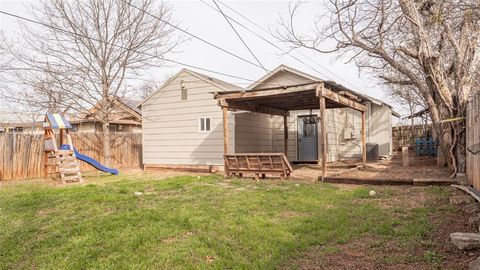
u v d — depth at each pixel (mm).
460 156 8227
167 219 4988
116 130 22078
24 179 11719
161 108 14625
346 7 8750
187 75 13922
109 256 3676
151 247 3896
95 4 13984
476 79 8086
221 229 4430
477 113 5641
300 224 4594
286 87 9258
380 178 8289
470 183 6348
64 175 10625
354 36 9625
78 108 14633
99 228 4641
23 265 3619
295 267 3232
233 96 10211
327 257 3469
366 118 16719
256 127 14320
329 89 9344
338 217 4895
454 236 3498
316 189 7477
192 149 13805
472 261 2896
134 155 17281
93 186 8695
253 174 10141
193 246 3865
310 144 14719
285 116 14336
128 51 14805
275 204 5961
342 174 9781
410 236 3908
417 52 8836
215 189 7859
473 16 5527
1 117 21297
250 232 4289
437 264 3080
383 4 7973
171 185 8609
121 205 6094
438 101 9156
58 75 14320
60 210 5871
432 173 9398
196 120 13719
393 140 21859
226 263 3365
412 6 7766
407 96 18844
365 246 3723
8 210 5996
